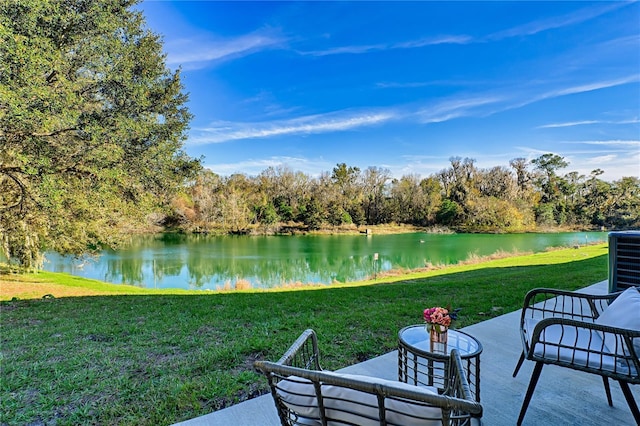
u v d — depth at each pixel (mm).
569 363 1703
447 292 6035
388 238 33750
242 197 36938
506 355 2822
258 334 3535
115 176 8062
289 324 3895
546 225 39031
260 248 26359
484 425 1890
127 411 2068
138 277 15711
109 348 3160
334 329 3648
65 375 2564
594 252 17422
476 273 10641
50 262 16281
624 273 3209
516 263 14047
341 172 44969
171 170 10516
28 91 6113
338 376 1054
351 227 39750
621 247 3234
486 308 4527
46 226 9281
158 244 28047
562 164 43094
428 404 938
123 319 4348
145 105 9242
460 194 42281
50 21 7008
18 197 8734
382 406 996
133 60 9648
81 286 9648
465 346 1952
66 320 4371
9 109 6078
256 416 1985
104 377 2527
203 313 4602
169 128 10188
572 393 2221
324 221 38781
